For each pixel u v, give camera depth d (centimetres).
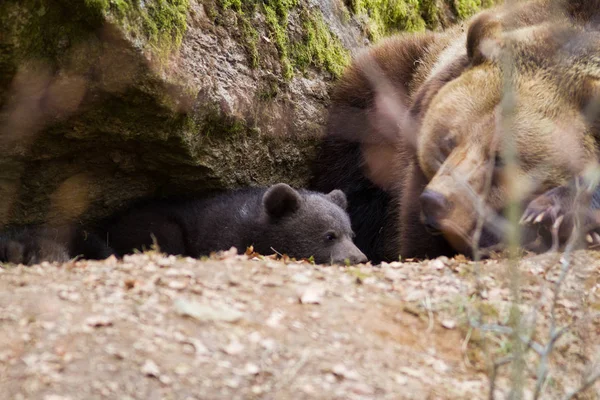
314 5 1553
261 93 1372
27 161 1157
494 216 1091
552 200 1097
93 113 1122
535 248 1165
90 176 1250
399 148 1470
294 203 1366
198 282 889
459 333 875
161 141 1209
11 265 992
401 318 878
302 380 727
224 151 1327
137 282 861
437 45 1567
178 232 1372
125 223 1359
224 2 1300
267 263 988
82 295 826
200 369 720
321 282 936
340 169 1596
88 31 1036
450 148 1129
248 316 820
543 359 727
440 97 1186
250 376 721
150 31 1095
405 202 1342
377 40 1770
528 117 1094
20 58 1000
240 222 1377
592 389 812
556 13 1226
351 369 756
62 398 665
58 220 1282
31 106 1070
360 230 1590
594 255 1112
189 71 1194
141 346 738
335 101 1576
